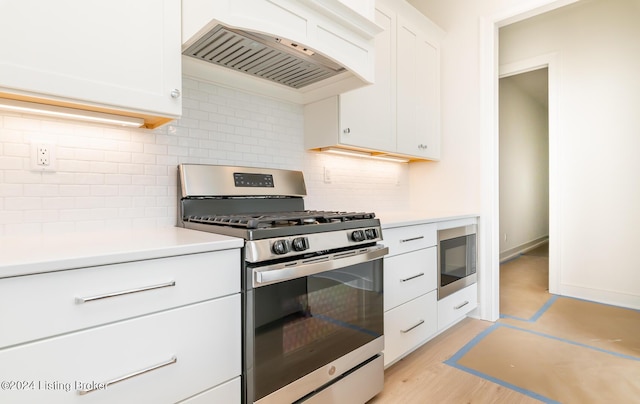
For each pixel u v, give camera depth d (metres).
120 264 0.88
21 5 0.93
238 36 1.31
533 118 5.52
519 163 5.12
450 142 2.76
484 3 2.57
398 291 1.82
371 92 2.13
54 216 1.25
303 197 2.10
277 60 1.56
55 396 0.79
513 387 1.69
